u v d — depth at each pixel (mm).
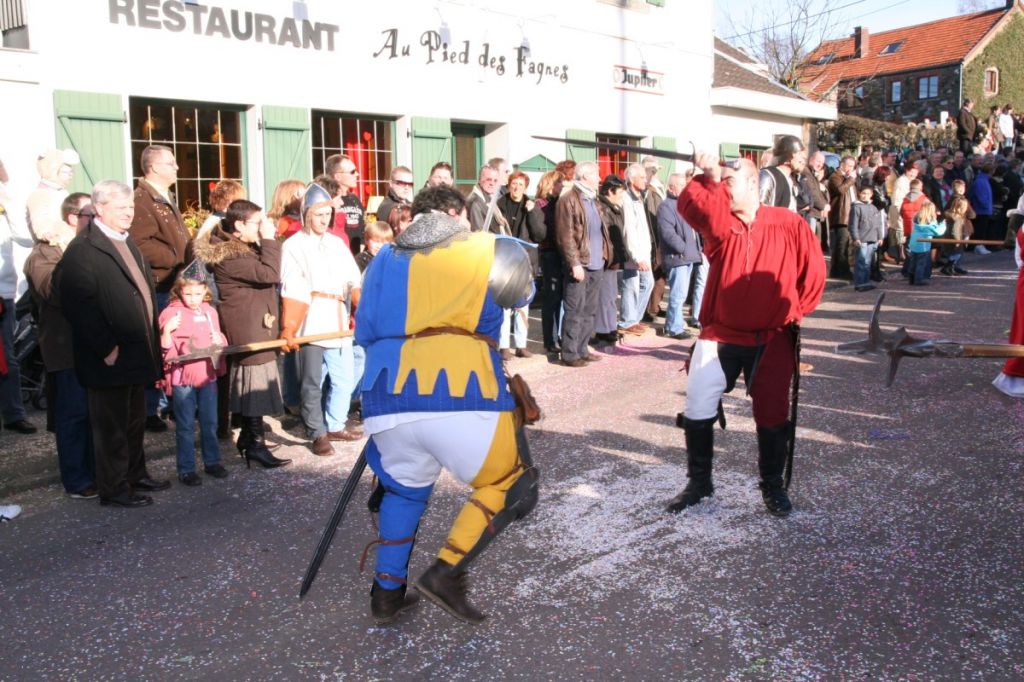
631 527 4301
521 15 12031
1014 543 4055
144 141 8742
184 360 4855
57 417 4867
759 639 3273
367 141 10672
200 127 9156
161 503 4824
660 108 14672
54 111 7926
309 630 3426
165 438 5953
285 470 5352
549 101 12641
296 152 9719
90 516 4648
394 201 7695
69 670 3174
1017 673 3018
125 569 3994
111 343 4520
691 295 9719
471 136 12164
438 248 3195
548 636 3326
